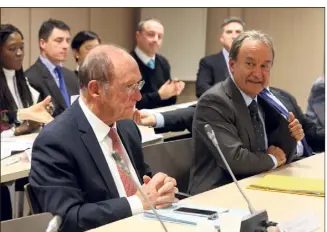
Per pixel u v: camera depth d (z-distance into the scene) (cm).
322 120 344
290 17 622
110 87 200
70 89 423
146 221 181
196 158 266
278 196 214
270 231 159
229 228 163
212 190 223
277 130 274
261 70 257
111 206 190
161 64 513
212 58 521
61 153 196
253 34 262
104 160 203
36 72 411
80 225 186
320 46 609
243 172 252
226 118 257
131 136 225
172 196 197
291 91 629
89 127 204
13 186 316
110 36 632
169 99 489
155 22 504
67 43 423
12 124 333
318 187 221
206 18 646
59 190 190
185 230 172
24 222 176
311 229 172
